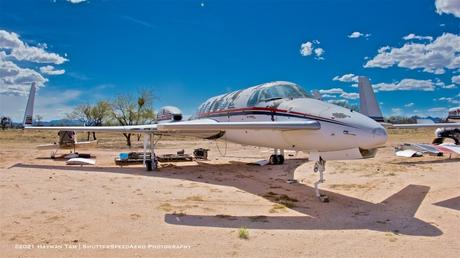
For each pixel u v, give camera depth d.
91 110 34.31
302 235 5.15
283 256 4.31
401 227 5.57
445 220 5.95
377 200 7.54
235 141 12.12
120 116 30.41
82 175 10.91
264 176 11.00
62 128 14.09
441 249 4.53
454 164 13.12
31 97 15.95
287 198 7.74
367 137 6.64
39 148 16.39
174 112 16.78
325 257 4.28
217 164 14.23
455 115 21.56
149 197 7.70
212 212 6.47
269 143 9.62
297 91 9.30
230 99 11.98
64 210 6.47
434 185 9.09
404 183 9.41
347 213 6.48
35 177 10.31
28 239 4.89
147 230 5.34
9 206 6.71
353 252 4.44
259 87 10.31
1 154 17.56
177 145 28.00
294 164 13.82
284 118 8.43
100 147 24.72
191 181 9.99
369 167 12.53
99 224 5.63
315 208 6.87
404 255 4.32
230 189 8.80
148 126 12.42
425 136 43.03
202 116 14.52
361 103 14.08
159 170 12.35
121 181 9.81
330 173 11.38
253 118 9.93
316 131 7.35
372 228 5.52
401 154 16.05
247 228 5.50
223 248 4.58
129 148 23.73
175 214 6.29
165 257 4.27
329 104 7.92
